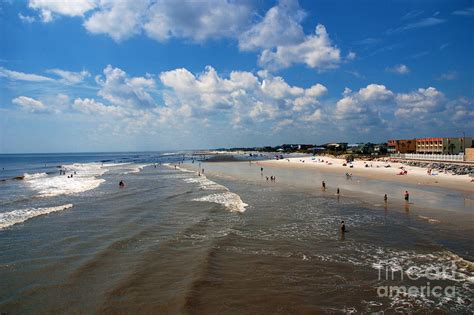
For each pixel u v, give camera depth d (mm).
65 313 11633
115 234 21344
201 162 122500
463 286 13445
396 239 19469
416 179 49000
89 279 14344
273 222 24062
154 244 19203
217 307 11875
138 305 12031
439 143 100000
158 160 153375
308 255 17109
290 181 50531
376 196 34500
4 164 132625
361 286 13523
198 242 19516
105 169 88750
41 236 21016
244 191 40281
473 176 48812
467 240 18875
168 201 33781
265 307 11906
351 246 18438
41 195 38094
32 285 13836
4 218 26078
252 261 16297
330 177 55969
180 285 13609
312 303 12195
